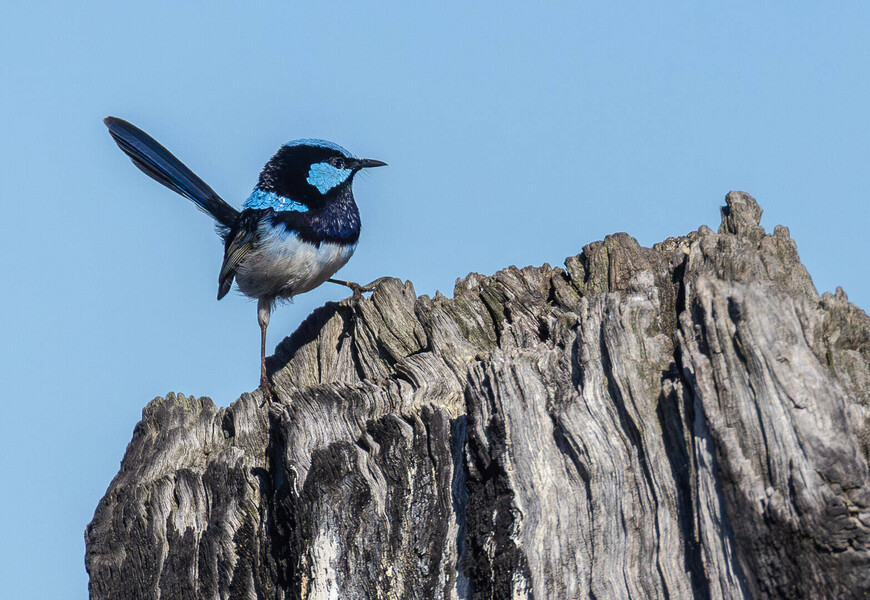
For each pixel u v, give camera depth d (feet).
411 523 34.63
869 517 24.39
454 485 34.50
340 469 36.55
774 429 25.77
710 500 26.89
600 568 29.37
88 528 47.44
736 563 26.11
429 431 35.47
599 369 30.89
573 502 30.37
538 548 30.25
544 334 36.91
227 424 45.93
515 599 30.04
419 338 41.27
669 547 28.32
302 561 36.22
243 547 40.14
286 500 37.83
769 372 26.23
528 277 40.06
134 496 45.47
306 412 39.06
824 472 24.91
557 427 31.22
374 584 34.53
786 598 24.88
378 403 38.09
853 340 28.32
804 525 24.64
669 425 28.94
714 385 27.04
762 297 27.43
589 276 37.83
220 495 41.86
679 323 29.50
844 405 25.77
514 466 31.17
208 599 40.50
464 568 31.86
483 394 32.68
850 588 24.09
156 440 48.37
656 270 34.96
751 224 33.32
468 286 40.93
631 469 29.68
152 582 43.39
